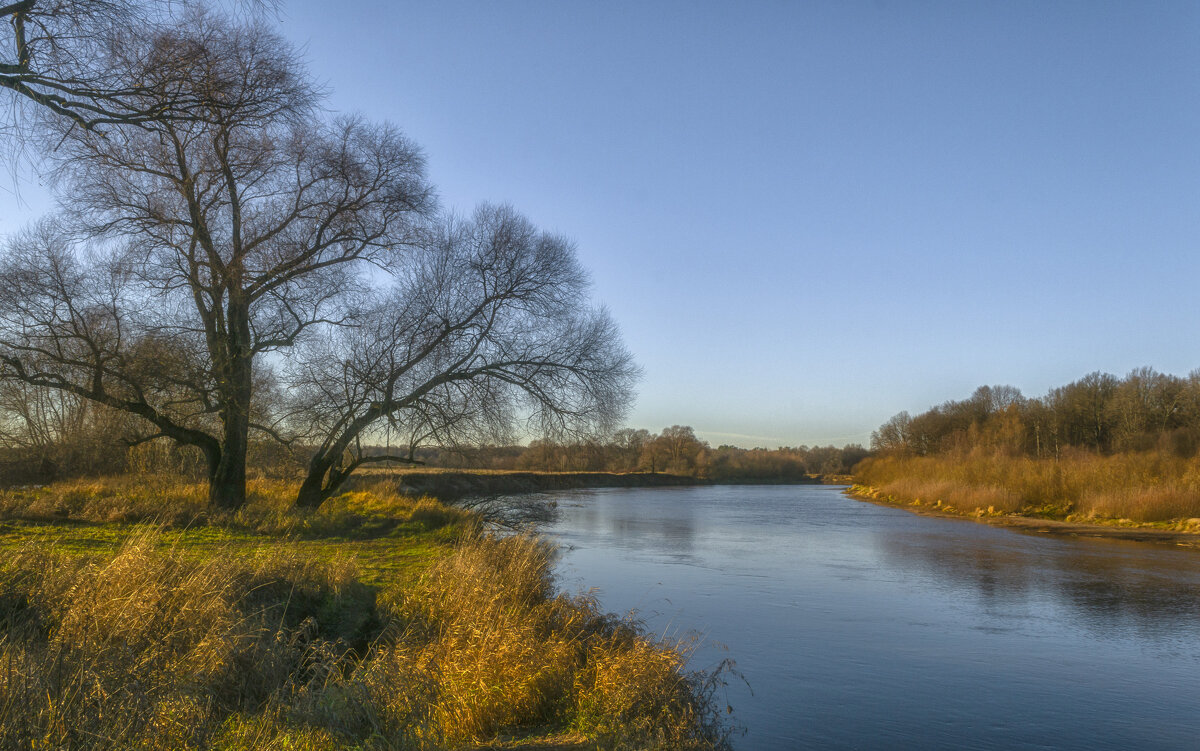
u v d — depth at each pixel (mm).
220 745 4891
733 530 32219
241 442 19922
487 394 21250
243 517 17312
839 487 106625
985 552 24766
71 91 6742
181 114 7605
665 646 9164
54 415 30719
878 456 107312
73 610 6398
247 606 8031
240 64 8172
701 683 8578
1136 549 25688
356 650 8430
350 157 19719
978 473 48562
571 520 36188
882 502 59250
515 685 6906
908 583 18328
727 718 8461
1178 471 36750
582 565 20141
